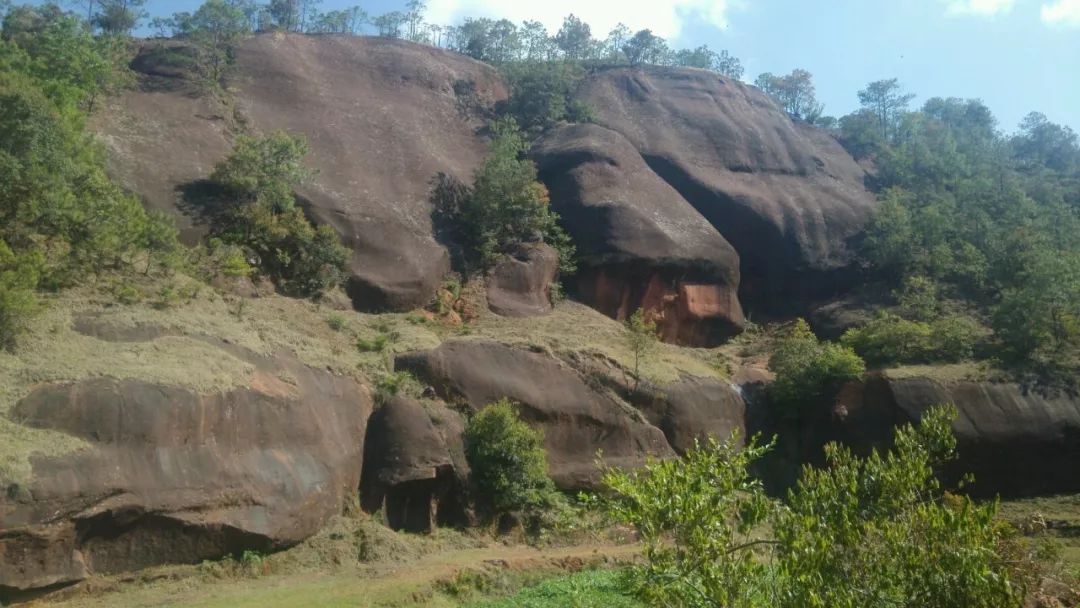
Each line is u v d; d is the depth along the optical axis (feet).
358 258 115.96
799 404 116.88
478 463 87.61
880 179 188.65
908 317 136.05
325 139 134.51
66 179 82.69
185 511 63.31
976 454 106.42
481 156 150.51
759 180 168.96
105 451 61.05
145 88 129.49
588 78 185.37
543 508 88.58
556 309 128.26
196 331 78.59
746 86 197.26
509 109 166.09
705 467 28.09
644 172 151.84
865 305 146.41
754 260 156.25
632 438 100.07
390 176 133.18
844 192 173.78
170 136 119.24
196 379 70.18
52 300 73.77
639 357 111.04
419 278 116.98
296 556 70.38
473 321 117.60
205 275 97.86
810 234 159.63
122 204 86.74
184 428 66.74
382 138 140.87
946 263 147.95
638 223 136.77
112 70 122.52
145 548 61.46
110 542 59.82
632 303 133.49
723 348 137.69
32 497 55.01
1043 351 118.11
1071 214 168.35
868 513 28.45
